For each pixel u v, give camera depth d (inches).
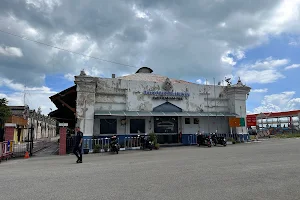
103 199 201.0
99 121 809.5
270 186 237.3
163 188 233.0
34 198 207.8
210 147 770.8
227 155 492.4
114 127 824.9
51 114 948.0
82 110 746.2
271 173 296.8
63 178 289.1
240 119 944.3
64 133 684.7
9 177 309.0
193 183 250.7
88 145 703.7
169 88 898.7
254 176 280.8
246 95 986.1
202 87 956.0
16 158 607.2
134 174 304.8
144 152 656.4
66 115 994.1
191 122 931.3
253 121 1085.8
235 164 368.2
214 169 327.6
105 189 232.2
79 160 451.8
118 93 831.1
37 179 287.3
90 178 285.4
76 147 452.8
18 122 1366.9
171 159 453.7
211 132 951.6
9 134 640.4
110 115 779.4
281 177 275.0
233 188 230.5
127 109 832.9
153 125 876.0
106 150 713.0
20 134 1435.8
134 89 853.2
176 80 1077.8
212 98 965.2
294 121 1825.8
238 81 994.1
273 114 1966.0
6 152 566.9
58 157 598.9
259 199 198.4
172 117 908.6
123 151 716.7
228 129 979.3
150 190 226.5
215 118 968.9
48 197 209.6
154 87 881.5
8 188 245.3
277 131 1680.6
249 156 465.1
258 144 818.8
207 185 241.9
